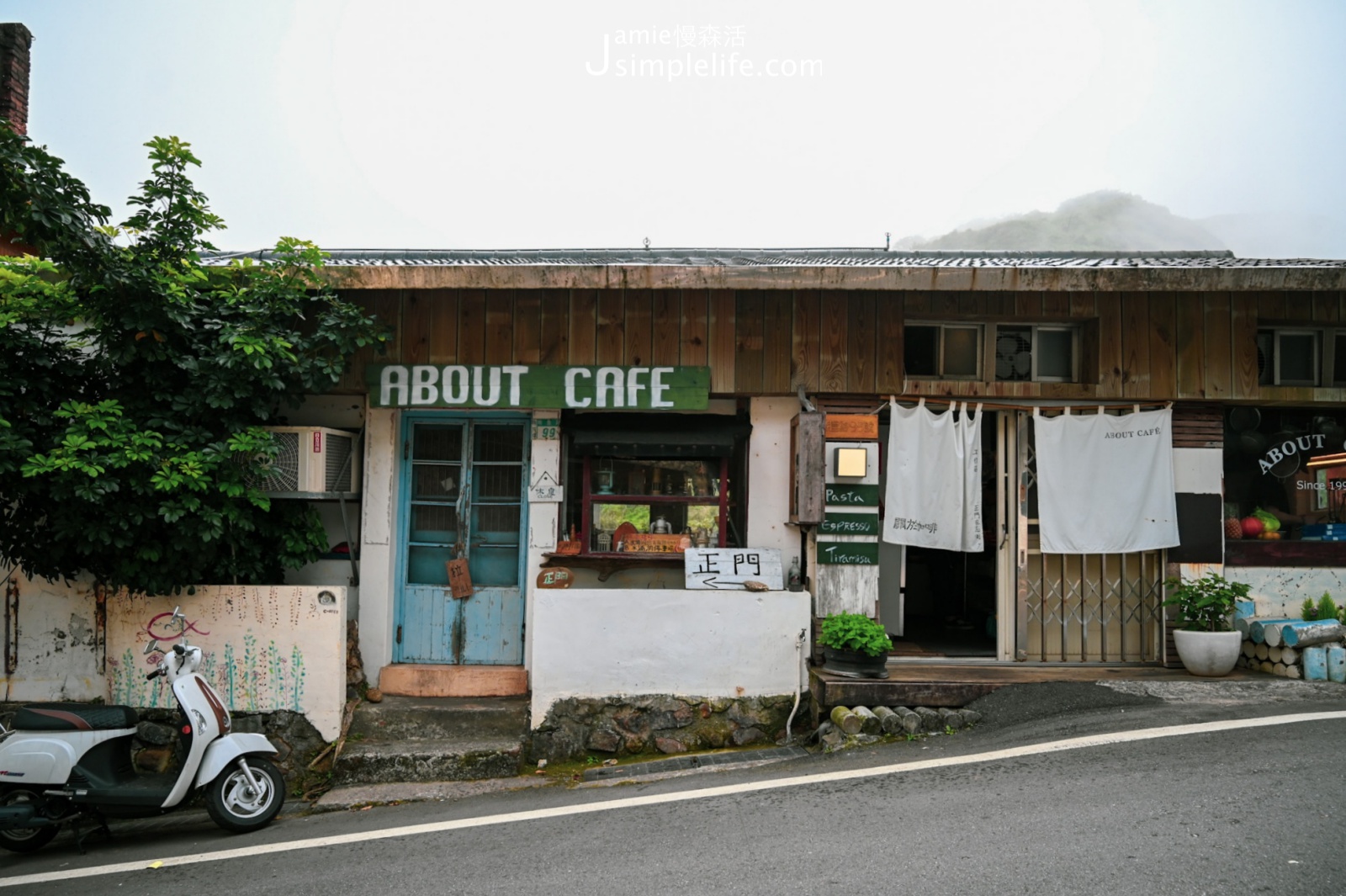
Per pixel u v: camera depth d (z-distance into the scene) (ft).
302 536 25.50
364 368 26.86
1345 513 28.17
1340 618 26.18
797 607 24.62
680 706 24.27
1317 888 12.92
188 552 22.91
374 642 26.53
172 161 23.44
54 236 20.52
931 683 23.79
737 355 26.71
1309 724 20.35
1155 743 19.48
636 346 26.76
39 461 20.81
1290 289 23.93
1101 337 26.78
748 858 15.10
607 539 27.09
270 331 23.82
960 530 26.35
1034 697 23.16
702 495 27.20
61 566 23.45
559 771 23.12
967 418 27.02
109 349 22.66
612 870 15.03
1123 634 27.37
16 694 24.52
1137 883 13.29
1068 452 26.73
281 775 20.43
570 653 24.30
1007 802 16.84
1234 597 25.58
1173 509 26.63
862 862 14.61
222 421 23.44
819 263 28.12
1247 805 15.85
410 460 27.61
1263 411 28.17
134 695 24.08
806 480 24.38
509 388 26.55
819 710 23.97
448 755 23.02
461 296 26.91
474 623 27.20
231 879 16.24
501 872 15.37
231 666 23.85
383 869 16.05
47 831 19.44
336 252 39.47
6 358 22.29
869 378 26.68
